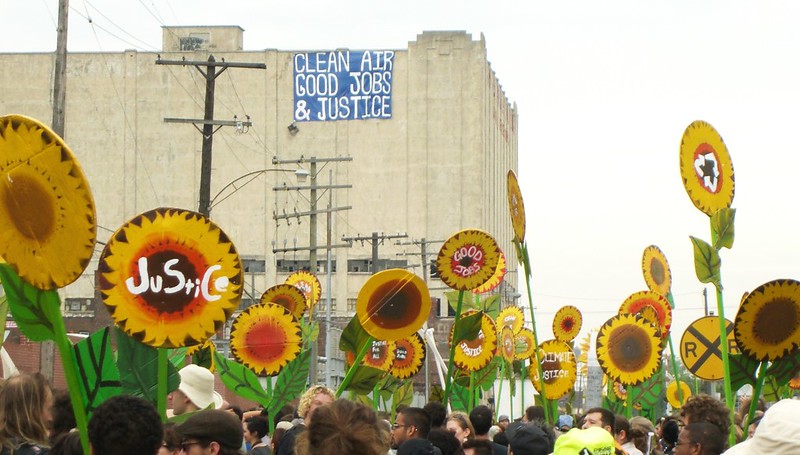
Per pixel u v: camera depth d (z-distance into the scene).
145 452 7.92
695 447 11.84
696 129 17.59
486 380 27.08
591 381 45.97
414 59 108.56
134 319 10.84
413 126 108.44
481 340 25.83
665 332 28.44
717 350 21.47
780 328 16.28
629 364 25.78
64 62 29.52
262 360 20.28
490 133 115.12
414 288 16.91
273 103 108.88
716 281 17.34
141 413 7.96
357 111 108.62
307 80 108.56
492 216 115.00
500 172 122.31
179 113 108.44
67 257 9.91
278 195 108.50
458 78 108.19
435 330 76.94
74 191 9.81
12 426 9.73
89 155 108.12
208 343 20.33
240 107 108.62
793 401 6.71
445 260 20.61
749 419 16.58
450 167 108.06
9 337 31.00
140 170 108.12
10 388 9.81
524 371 34.16
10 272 10.16
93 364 10.66
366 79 108.44
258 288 107.50
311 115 108.69
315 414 7.39
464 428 15.48
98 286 10.88
